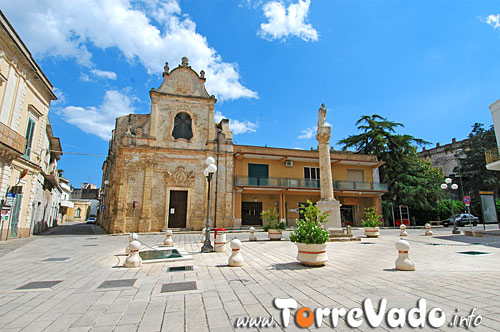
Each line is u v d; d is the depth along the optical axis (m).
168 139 25.25
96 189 63.62
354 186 30.84
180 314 4.00
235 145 28.09
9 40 14.15
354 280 5.86
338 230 14.84
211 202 25.00
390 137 34.56
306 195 30.25
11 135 14.48
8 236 15.52
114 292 5.17
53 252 10.98
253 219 28.14
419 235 17.78
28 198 17.97
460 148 44.81
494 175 35.81
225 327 3.53
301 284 5.59
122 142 24.06
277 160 29.62
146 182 23.66
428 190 31.36
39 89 18.31
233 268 7.40
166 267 7.62
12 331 3.44
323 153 16.61
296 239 7.72
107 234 22.03
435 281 5.66
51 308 4.30
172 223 24.00
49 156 24.78
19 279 6.27
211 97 26.88
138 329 3.49
